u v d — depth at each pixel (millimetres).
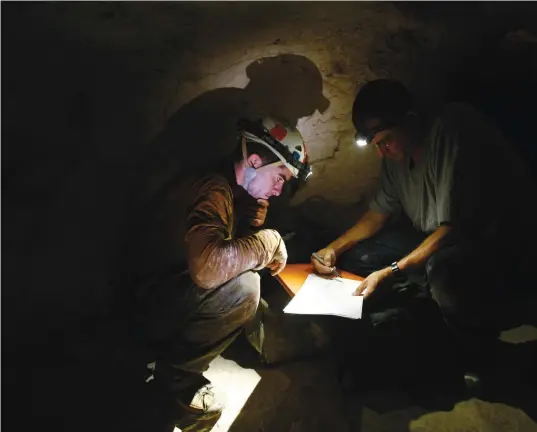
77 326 3297
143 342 3129
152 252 2678
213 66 3439
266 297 3510
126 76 3334
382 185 3432
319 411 2695
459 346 3062
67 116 3312
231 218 2576
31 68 3166
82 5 3023
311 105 3705
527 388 2781
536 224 3195
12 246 3307
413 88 3711
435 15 3445
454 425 2572
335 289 2896
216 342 2596
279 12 3309
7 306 3271
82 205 3445
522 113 3781
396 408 2691
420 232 3791
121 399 2770
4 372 2926
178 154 3604
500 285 3068
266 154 2568
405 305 3293
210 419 2523
